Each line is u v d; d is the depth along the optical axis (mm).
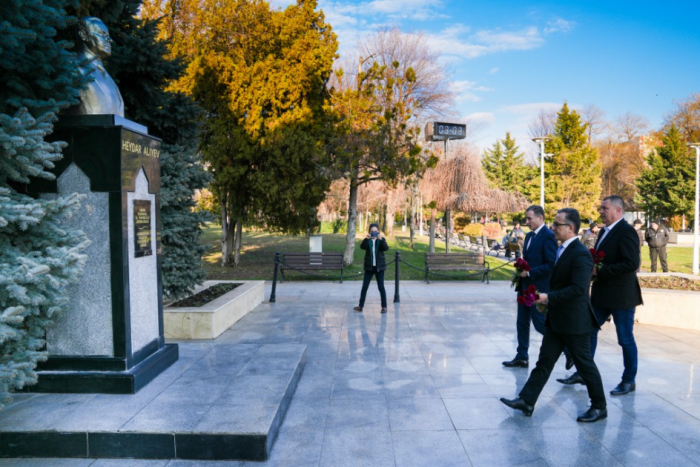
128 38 7734
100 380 4520
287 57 15617
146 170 5133
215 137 15336
